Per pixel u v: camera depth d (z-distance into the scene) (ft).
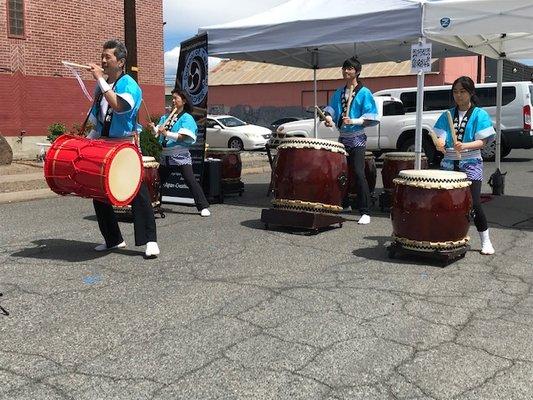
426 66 17.06
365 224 19.31
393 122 40.93
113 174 13.05
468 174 14.67
